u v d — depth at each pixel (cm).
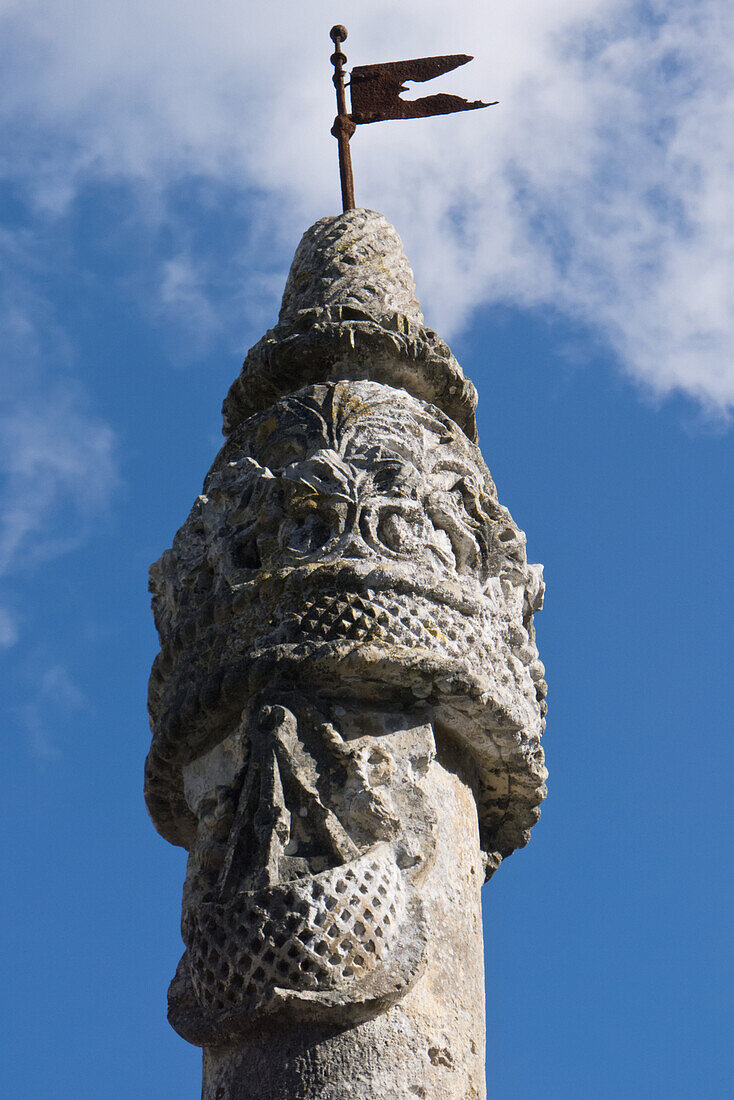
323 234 837
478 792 700
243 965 602
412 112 900
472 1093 606
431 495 702
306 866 616
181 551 716
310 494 685
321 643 649
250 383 774
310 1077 586
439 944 623
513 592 719
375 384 733
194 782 674
